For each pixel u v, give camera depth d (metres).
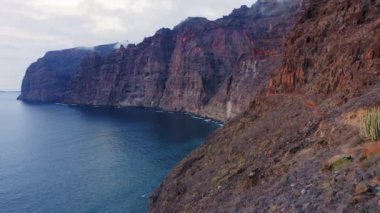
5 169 82.19
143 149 98.38
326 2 64.12
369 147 15.71
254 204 20.61
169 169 76.50
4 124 172.00
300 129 36.69
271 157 33.69
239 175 35.19
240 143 47.91
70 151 101.19
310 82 54.66
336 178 14.70
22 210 56.31
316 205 13.55
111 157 90.75
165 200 46.50
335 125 27.86
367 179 13.02
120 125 148.75
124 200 59.25
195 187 43.09
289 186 18.72
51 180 72.25
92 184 68.50
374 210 10.88
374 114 17.91
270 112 54.47
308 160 22.53
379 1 51.25
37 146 111.00
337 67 46.84
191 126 137.38
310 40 60.41
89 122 163.50
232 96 149.12
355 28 51.09
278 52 132.00
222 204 29.66
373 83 36.38
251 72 145.00
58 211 55.62
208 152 56.97
